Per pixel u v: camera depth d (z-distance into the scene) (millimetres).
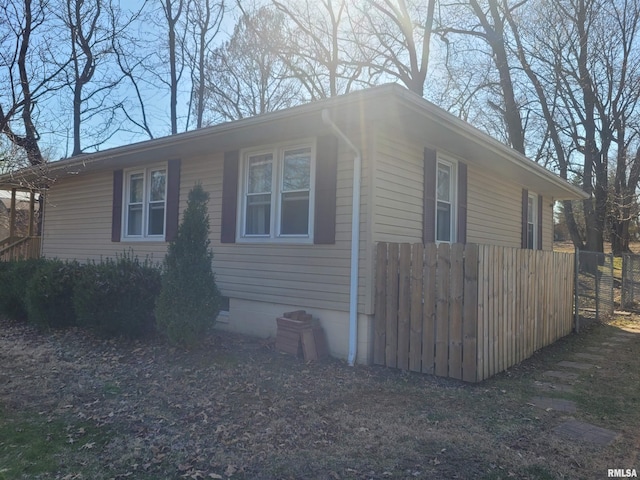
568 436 3750
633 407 4477
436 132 6418
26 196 15531
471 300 5137
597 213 19844
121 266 6871
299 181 6801
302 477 3064
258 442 3559
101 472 3109
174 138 7188
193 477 3047
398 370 5629
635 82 18766
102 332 6727
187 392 4672
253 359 5859
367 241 5922
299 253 6676
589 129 19141
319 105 5359
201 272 6113
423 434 3738
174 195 8531
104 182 10156
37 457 3303
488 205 9031
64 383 4961
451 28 17984
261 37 19906
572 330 8727
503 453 3414
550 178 9625
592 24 18016
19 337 7211
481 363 5203
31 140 9859
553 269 7699
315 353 6051
